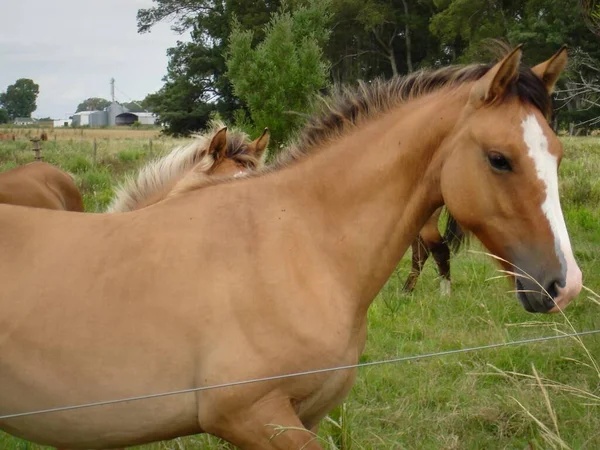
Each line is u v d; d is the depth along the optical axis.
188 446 3.47
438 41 35.22
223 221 2.51
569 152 16.97
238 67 11.48
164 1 39.94
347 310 2.50
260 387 2.36
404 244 2.64
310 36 11.75
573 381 4.26
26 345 2.39
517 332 5.20
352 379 2.58
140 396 2.38
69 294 2.42
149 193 3.98
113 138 39.62
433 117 2.55
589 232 8.72
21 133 41.94
